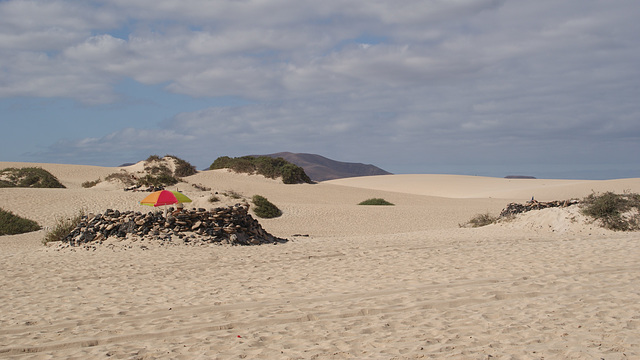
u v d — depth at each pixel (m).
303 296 7.74
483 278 8.55
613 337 5.10
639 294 6.88
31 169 38.91
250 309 7.06
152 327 6.29
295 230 23.81
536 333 5.34
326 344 5.29
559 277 8.38
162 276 10.25
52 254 14.20
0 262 12.94
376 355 4.85
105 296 8.42
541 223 19.00
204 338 5.73
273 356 4.98
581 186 51.69
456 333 5.47
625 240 13.27
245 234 16.44
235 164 51.28
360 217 27.75
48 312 7.37
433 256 11.50
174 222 15.94
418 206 32.34
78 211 24.44
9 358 5.34
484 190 61.78
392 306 6.85
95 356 5.25
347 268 10.35
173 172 45.06
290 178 48.66
